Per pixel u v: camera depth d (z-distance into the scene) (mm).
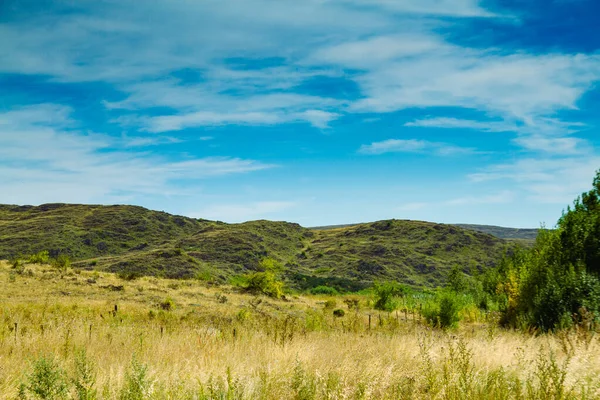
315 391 4988
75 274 37000
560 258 15625
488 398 4805
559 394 4539
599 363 5691
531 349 7434
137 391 4547
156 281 38594
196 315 21484
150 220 127062
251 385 4980
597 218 15430
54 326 10859
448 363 5438
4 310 16484
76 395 4625
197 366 6090
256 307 27750
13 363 6555
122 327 12406
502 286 22000
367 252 111688
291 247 124375
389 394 4945
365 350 7543
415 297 29109
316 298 40375
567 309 13344
